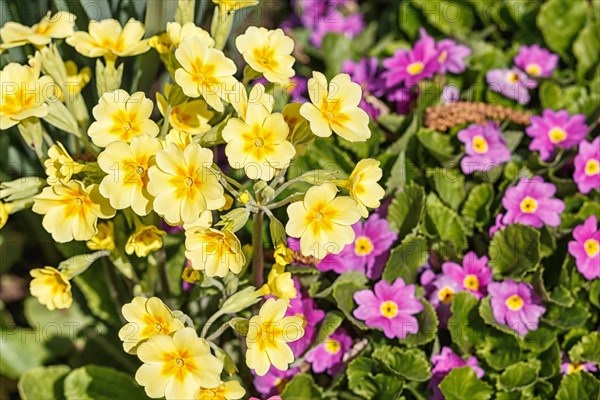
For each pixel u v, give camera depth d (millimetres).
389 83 658
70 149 617
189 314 602
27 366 646
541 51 682
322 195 500
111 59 552
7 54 598
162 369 496
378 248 591
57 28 551
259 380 587
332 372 591
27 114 521
